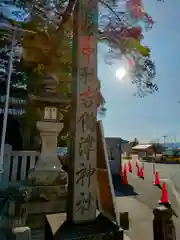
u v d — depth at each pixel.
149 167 16.67
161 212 2.73
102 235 2.14
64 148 8.53
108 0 3.20
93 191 2.49
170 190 7.64
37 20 5.38
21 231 2.46
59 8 4.42
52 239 2.15
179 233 3.85
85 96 2.63
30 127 8.80
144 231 3.87
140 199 6.21
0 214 3.68
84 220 2.38
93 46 2.76
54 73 6.14
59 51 6.10
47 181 4.90
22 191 4.68
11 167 6.68
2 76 8.66
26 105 8.12
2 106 9.17
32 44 5.98
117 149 10.84
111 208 2.68
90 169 2.51
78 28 2.73
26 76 7.21
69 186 2.53
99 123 3.30
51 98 5.68
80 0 2.76
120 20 3.33
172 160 22.38
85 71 2.67
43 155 5.30
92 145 2.57
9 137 9.13
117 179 9.68
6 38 6.33
